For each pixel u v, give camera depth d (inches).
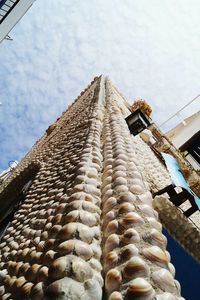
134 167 107.4
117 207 84.1
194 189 297.3
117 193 91.1
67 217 78.7
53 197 116.0
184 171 310.5
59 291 54.1
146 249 64.8
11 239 120.5
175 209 135.6
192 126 466.9
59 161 164.9
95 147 133.9
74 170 115.1
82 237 69.9
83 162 114.3
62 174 133.0
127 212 79.3
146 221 76.4
